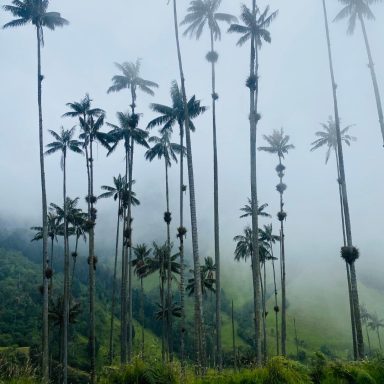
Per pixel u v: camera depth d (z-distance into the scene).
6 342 101.69
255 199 30.22
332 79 38.38
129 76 53.28
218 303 38.12
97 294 158.88
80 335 119.31
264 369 14.42
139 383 13.20
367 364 15.70
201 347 31.30
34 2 39.50
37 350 65.56
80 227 71.88
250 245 68.38
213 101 41.88
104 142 53.91
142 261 76.88
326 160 56.25
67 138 55.41
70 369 76.88
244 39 36.56
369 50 38.41
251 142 31.50
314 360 15.51
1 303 126.94
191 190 33.56
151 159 54.47
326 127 56.59
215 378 14.61
